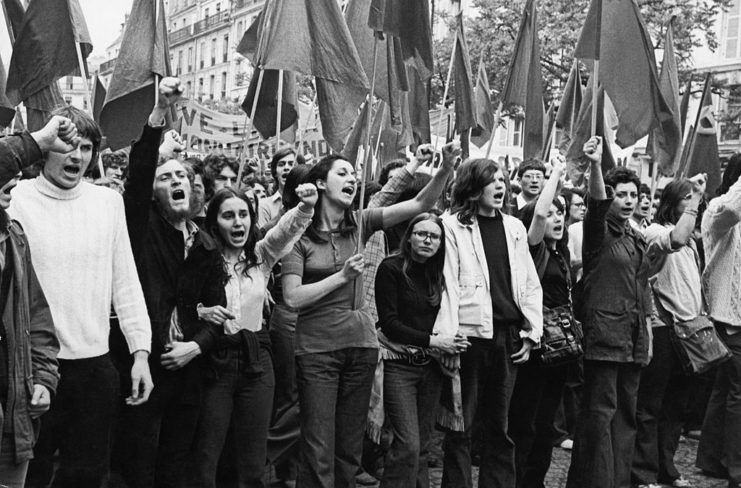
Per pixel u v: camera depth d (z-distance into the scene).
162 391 5.07
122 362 5.11
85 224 4.50
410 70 10.26
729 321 7.45
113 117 7.14
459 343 5.71
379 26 6.10
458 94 9.82
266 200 8.05
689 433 9.41
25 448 3.94
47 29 6.91
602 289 6.55
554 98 23.84
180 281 5.15
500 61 23.25
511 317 6.03
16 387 3.92
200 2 68.56
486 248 6.06
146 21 6.91
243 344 5.23
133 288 4.69
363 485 6.94
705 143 11.28
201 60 66.31
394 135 10.24
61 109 4.49
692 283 7.37
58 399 4.38
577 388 8.19
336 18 6.73
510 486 6.07
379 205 6.53
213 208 5.40
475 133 12.76
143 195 4.95
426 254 5.75
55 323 4.37
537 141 9.90
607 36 7.71
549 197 6.36
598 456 6.49
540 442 6.60
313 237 5.64
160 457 5.18
